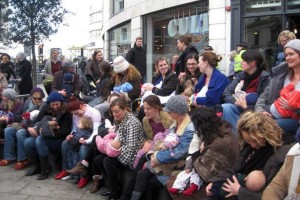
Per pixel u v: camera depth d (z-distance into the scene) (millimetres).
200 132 3520
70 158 5684
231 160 3326
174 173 3965
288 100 3793
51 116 5918
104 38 21406
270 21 9734
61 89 7395
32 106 6574
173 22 12516
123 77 6242
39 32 13055
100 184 5246
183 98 4188
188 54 6012
